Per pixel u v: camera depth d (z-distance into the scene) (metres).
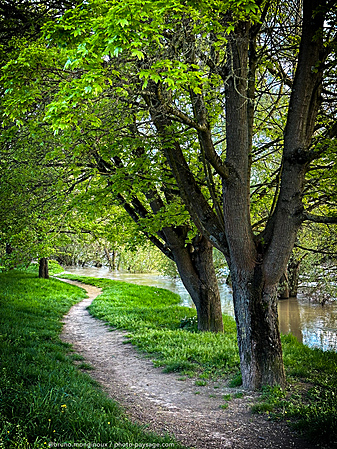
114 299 20.16
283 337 12.04
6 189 10.70
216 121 8.77
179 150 8.13
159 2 3.88
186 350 9.34
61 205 11.37
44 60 5.42
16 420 3.77
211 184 7.13
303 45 6.13
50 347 8.91
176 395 6.76
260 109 10.06
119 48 3.71
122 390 6.98
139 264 50.75
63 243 17.48
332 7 5.64
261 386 6.61
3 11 7.64
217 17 5.11
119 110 7.39
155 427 5.18
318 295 22.72
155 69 4.64
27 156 10.11
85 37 4.32
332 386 6.66
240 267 6.79
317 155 6.05
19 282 20.80
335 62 6.01
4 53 6.41
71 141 7.58
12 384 4.80
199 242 12.12
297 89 6.23
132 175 8.86
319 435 4.68
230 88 6.56
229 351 9.18
